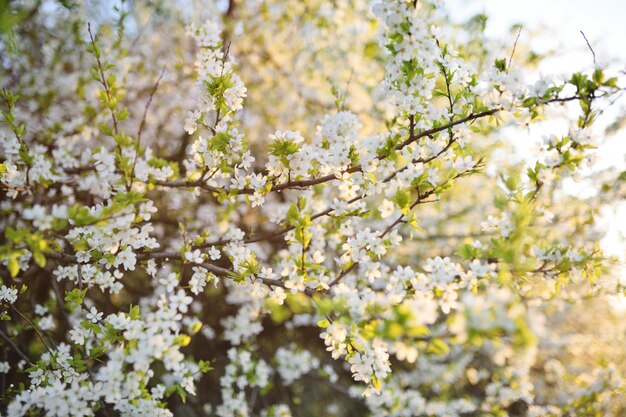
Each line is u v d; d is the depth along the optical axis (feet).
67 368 8.53
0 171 9.15
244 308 16.26
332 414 22.31
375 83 17.02
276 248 17.53
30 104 13.93
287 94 18.71
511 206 8.20
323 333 7.88
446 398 18.74
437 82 10.80
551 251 8.00
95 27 15.33
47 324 12.02
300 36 18.10
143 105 17.16
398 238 8.66
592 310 20.39
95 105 14.92
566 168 7.80
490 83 8.13
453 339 5.35
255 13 17.75
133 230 7.96
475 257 7.91
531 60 14.33
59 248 8.38
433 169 8.54
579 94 7.43
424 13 9.94
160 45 17.95
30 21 13.43
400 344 5.57
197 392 19.07
